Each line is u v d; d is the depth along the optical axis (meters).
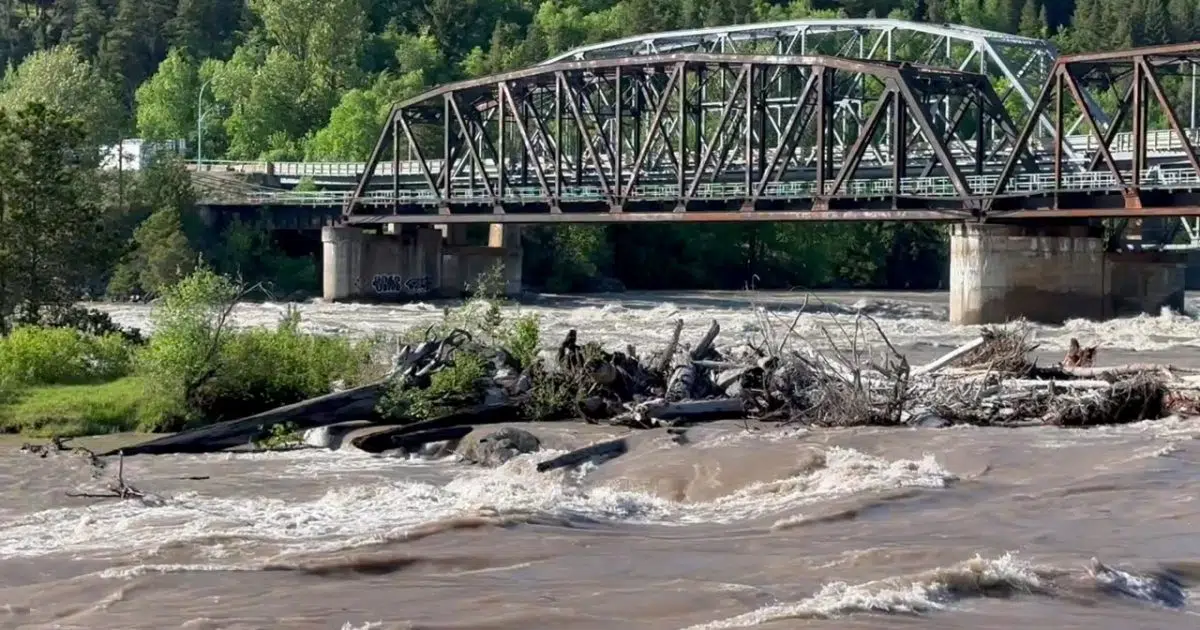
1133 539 28.81
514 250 179.62
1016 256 118.06
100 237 63.91
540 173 146.88
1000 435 42.22
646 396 48.03
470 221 153.62
